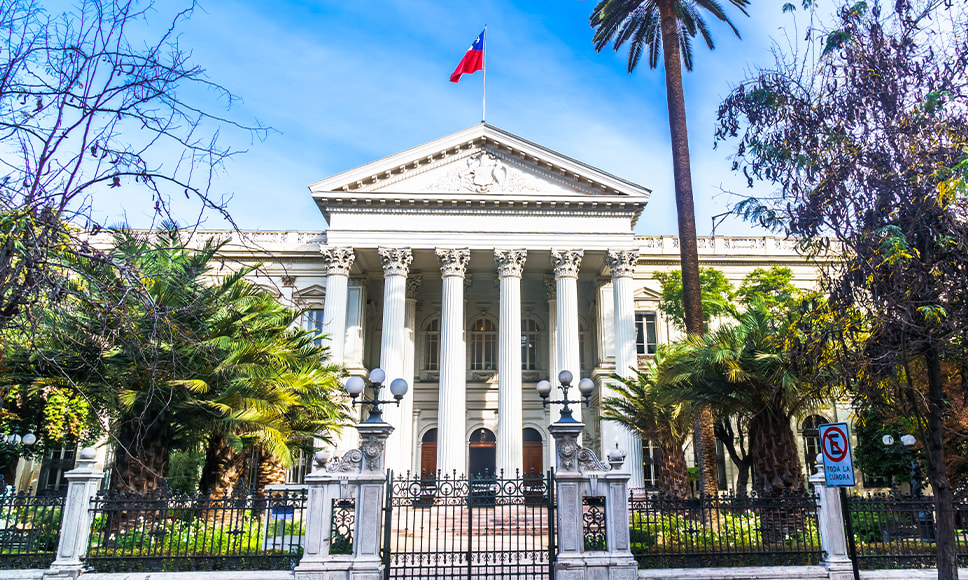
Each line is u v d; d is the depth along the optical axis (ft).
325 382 58.29
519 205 101.40
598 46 89.25
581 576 34.06
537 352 119.55
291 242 114.73
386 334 95.86
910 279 26.58
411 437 104.06
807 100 30.91
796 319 32.55
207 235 108.78
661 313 115.34
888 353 26.99
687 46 89.92
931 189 26.30
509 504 35.94
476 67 107.86
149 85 20.49
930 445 28.07
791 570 35.47
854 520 43.50
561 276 99.40
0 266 19.44
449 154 104.12
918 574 35.32
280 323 60.44
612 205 101.71
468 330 120.78
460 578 34.83
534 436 114.01
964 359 28.30
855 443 100.53
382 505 37.19
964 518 38.75
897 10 29.58
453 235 100.63
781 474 51.52
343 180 101.24
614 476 35.63
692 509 37.70
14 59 19.63
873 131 28.78
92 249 20.61
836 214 28.81
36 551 35.42
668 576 34.65
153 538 40.52
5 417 76.74
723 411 59.52
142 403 46.80
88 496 35.58
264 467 70.33
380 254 99.60
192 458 92.63
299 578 33.37
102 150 20.38
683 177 72.59
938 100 27.27
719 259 115.96
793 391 48.19
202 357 47.67
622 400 77.97
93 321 24.32
